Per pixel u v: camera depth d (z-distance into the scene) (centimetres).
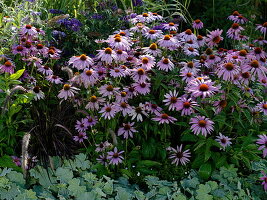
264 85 137
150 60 126
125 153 122
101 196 113
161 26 152
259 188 116
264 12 244
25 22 146
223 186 117
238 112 124
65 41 161
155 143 125
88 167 121
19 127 123
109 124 123
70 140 125
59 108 125
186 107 117
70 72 123
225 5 238
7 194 106
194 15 238
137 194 110
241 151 121
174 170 121
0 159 116
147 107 121
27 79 132
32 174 113
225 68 120
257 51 135
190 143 129
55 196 112
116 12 171
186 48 142
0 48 139
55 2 195
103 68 130
